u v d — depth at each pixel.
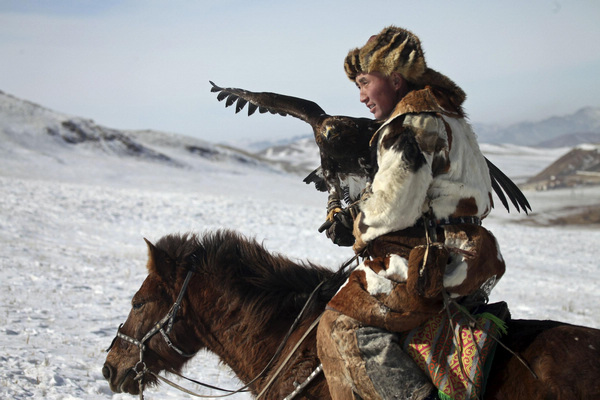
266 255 3.83
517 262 22.80
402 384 2.85
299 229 27.27
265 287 3.68
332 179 3.33
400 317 2.88
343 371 2.95
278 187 63.00
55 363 6.48
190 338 3.79
